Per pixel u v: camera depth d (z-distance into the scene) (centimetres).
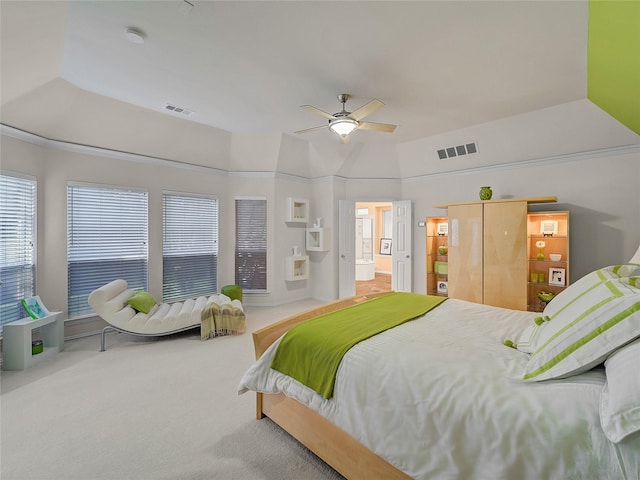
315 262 644
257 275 589
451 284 484
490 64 294
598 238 422
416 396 141
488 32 246
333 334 197
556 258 430
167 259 506
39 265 381
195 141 497
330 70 307
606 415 104
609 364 121
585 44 258
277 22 236
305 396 180
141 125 431
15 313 350
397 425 142
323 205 626
